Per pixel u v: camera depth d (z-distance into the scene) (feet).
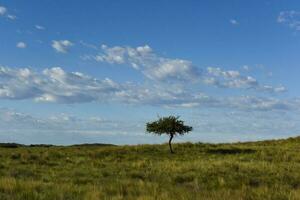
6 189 66.13
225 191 69.77
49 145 236.02
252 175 99.96
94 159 148.97
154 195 62.95
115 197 61.21
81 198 61.82
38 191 66.80
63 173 102.17
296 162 137.49
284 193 68.54
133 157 158.30
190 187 81.25
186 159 152.25
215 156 160.97
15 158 141.90
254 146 198.70
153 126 177.68
